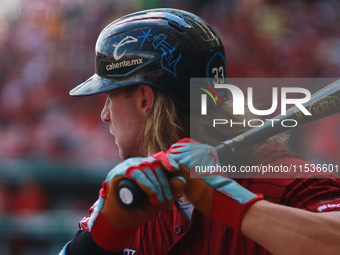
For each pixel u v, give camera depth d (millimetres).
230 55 19766
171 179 2396
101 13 20734
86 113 17344
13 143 16453
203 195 2420
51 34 20078
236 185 2430
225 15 20797
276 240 2277
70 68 19531
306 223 2258
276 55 19766
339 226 2230
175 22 3205
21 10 20500
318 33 20312
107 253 2773
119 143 3264
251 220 2336
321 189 2672
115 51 3188
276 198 2752
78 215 12461
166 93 3105
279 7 20891
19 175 14625
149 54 3125
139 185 2316
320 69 19578
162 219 3178
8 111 17672
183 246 2982
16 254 11789
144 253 3188
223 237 2875
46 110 17703
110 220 2436
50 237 11852
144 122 3180
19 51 19625
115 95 3229
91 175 15094
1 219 11820
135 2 20938
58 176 14891
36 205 14500
